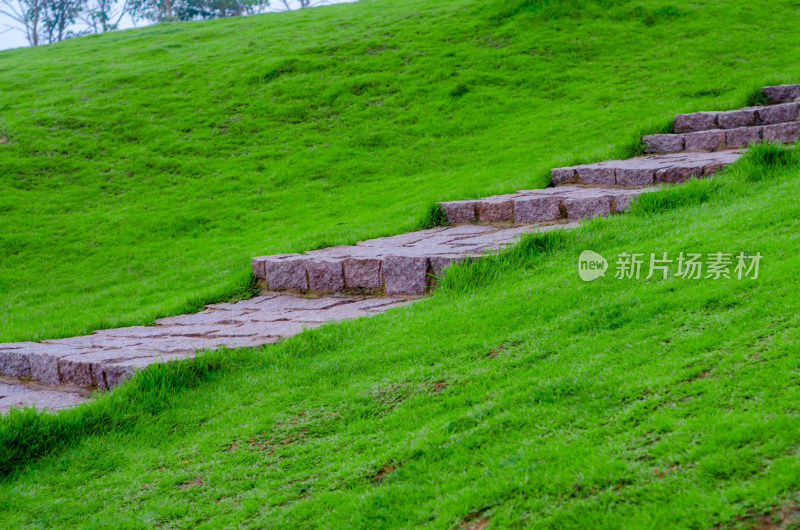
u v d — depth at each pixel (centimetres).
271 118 1992
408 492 314
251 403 486
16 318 1009
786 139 1044
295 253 909
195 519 352
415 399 427
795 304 374
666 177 870
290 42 2588
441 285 646
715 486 247
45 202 1586
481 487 295
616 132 1444
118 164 1784
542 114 1736
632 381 354
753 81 1564
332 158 1709
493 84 1988
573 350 423
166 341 655
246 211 1482
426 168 1572
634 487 261
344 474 356
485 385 416
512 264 638
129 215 1502
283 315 710
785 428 264
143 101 2162
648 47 2084
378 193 1459
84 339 723
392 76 2120
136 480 409
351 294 762
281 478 375
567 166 1094
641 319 433
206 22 3488
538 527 255
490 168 1432
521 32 2289
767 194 612
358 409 437
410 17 2686
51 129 1980
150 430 470
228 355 558
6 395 591
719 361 343
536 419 347
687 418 300
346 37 2530
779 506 225
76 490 409
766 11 2278
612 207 774
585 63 2038
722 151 1067
